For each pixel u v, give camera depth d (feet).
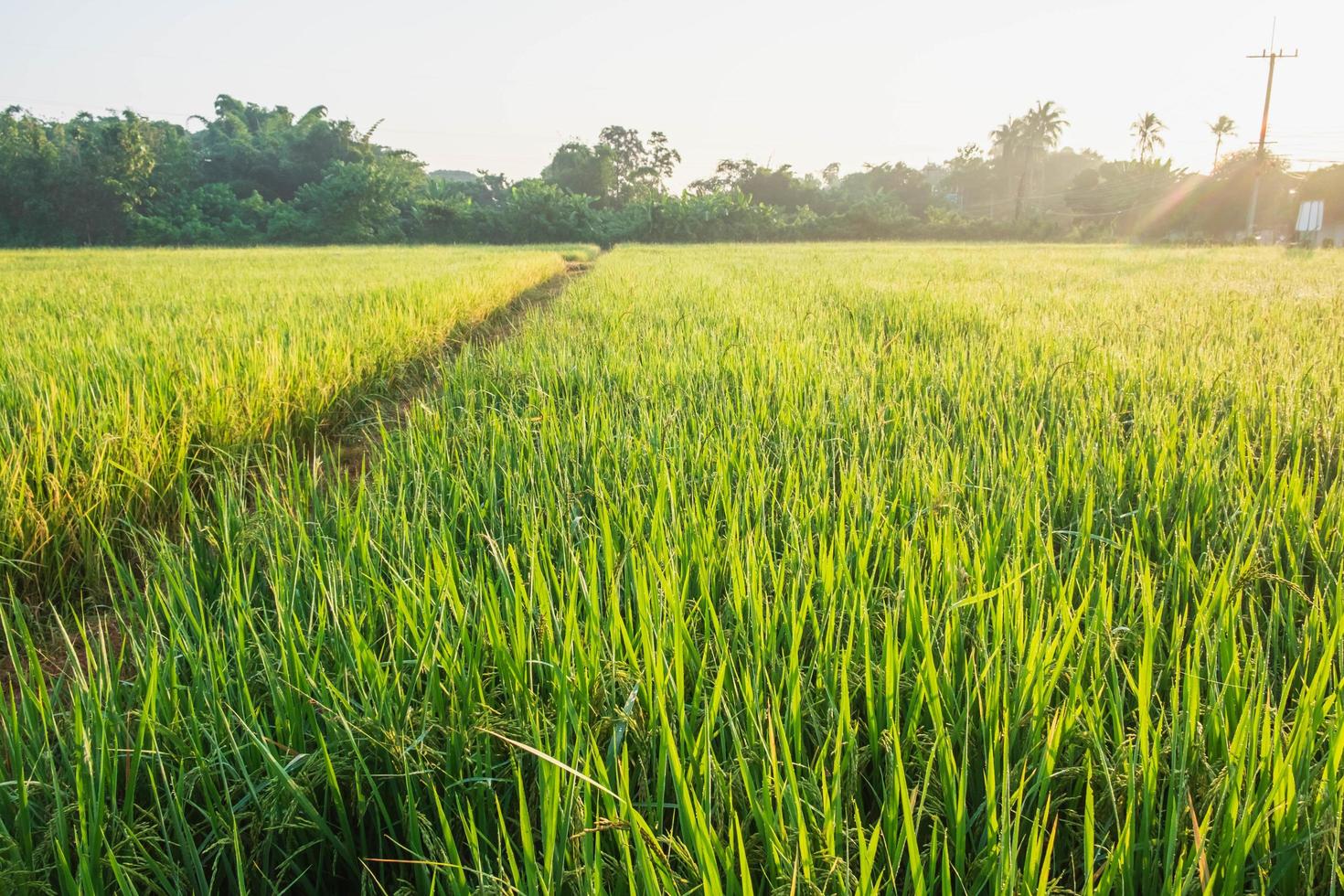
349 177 197.77
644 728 6.19
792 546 9.12
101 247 181.16
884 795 5.59
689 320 28.99
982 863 5.13
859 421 14.74
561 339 24.94
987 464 12.08
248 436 16.14
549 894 4.59
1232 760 5.47
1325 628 7.25
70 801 5.78
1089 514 9.68
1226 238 188.96
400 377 25.09
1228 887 4.82
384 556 9.03
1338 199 183.21
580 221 210.79
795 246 168.66
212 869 5.74
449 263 76.48
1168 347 22.58
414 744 5.71
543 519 10.34
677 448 12.76
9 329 26.27
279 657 7.21
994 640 7.12
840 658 6.83
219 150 239.91
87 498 12.12
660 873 4.77
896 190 330.13
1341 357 20.53
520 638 6.82
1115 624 7.90
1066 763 6.03
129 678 8.05
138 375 17.06
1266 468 11.88
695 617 7.77
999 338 24.44
